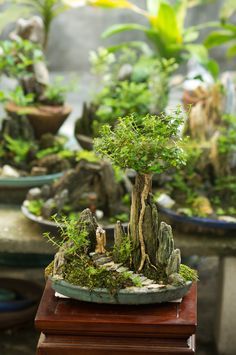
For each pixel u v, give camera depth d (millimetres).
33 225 4383
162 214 4387
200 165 4527
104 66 5410
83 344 2785
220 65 8617
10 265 4723
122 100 4832
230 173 4602
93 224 3000
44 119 4930
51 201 4191
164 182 4547
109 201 4250
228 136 4590
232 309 4367
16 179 4578
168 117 2865
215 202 4434
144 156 2797
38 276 5344
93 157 4254
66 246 2961
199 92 4973
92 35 8383
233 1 5824
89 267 2861
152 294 2795
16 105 4957
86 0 5742
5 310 4637
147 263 2902
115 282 2797
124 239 2975
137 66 5223
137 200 2896
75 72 8469
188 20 8383
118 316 2795
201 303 5098
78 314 2807
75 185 4277
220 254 4258
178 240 4250
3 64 4871
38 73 5035
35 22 5086
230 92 4688
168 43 5613
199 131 4652
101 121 4938
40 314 2811
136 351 2768
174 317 2793
